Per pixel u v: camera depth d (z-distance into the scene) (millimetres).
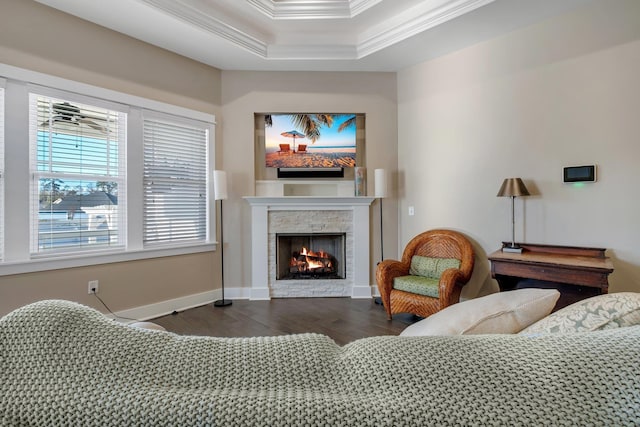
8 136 2422
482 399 444
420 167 3721
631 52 2400
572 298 2574
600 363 470
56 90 2633
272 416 430
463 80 3334
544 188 2824
